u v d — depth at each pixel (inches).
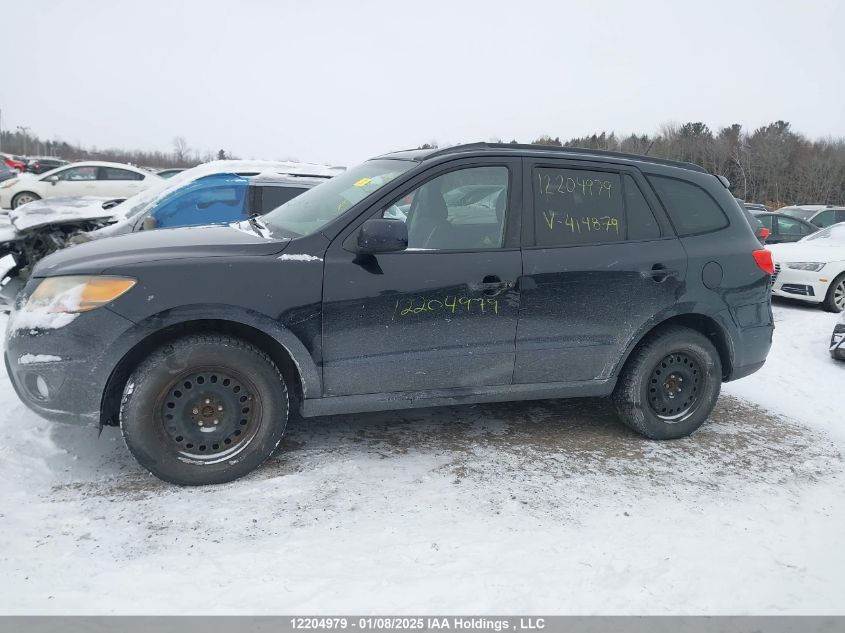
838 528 130.8
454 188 148.4
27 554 107.8
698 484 146.9
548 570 110.6
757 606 105.3
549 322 151.6
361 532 119.3
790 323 350.0
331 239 137.9
